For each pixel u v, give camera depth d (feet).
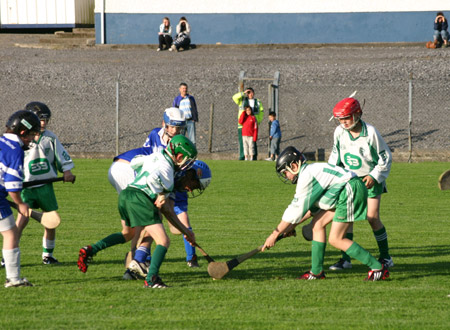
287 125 205.67
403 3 302.66
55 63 273.95
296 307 49.44
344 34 308.40
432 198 120.37
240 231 88.94
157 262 56.18
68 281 59.16
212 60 278.46
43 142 68.08
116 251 76.02
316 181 57.77
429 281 59.57
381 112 210.79
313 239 61.00
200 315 46.93
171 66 268.62
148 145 67.92
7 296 52.47
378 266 59.88
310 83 237.86
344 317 46.57
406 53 277.23
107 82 246.06
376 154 67.36
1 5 348.79
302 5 310.04
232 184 136.36
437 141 189.67
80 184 135.54
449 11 299.99
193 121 171.01
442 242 81.56
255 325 44.45
